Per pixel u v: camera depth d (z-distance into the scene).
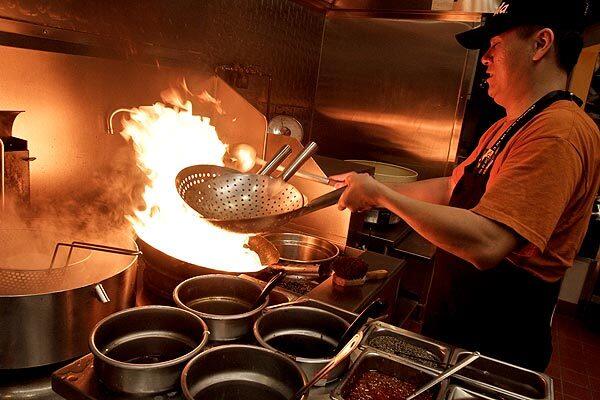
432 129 3.09
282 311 1.21
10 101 1.35
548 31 1.24
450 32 2.90
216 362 0.99
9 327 0.98
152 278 1.42
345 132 3.33
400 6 2.83
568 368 3.25
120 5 1.62
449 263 1.54
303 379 0.93
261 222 1.20
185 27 1.93
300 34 2.86
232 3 2.18
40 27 1.38
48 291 1.04
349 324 1.19
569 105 1.22
